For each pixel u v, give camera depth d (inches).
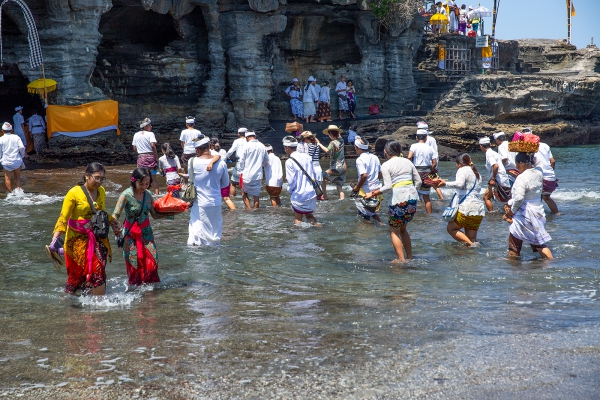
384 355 174.4
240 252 332.8
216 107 1085.1
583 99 1526.8
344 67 1300.4
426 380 156.7
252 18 1073.5
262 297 245.3
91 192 255.1
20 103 984.9
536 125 1375.5
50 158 868.0
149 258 268.2
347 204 522.9
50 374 165.8
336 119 1221.1
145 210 267.3
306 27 1234.0
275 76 1211.9
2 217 449.4
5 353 182.5
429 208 478.6
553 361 167.8
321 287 260.2
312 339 189.9
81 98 906.7
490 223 429.1
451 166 890.1
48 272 295.0
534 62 1791.3
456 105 1316.4
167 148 570.3
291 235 384.5
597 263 299.7
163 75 1039.0
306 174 418.3
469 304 228.4
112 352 181.9
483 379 156.8
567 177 712.4
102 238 253.9
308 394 149.9
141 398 150.0
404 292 248.8
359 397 147.9
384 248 346.0
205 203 347.3
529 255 325.4
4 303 242.1
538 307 223.1
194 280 276.4
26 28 863.1
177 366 169.8
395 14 1262.3
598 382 154.0
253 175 497.0
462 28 1466.5
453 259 315.6
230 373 163.8
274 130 1117.7
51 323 214.1
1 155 585.0
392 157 318.3
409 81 1334.9
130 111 1021.2
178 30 1063.0
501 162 480.4
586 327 197.2
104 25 1011.9
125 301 243.3
